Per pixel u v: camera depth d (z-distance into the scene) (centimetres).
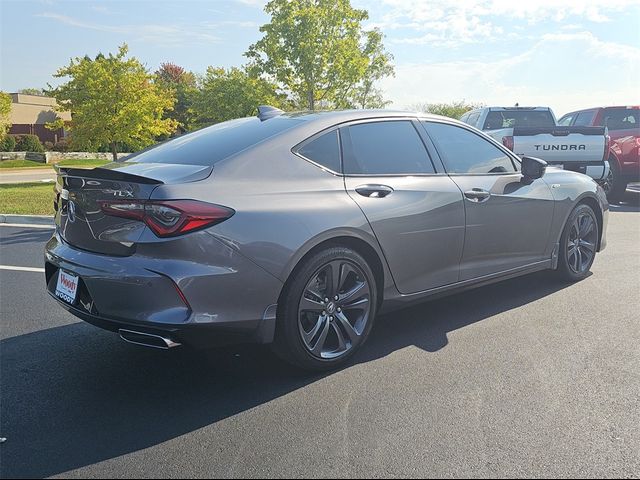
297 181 348
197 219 300
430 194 405
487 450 265
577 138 949
